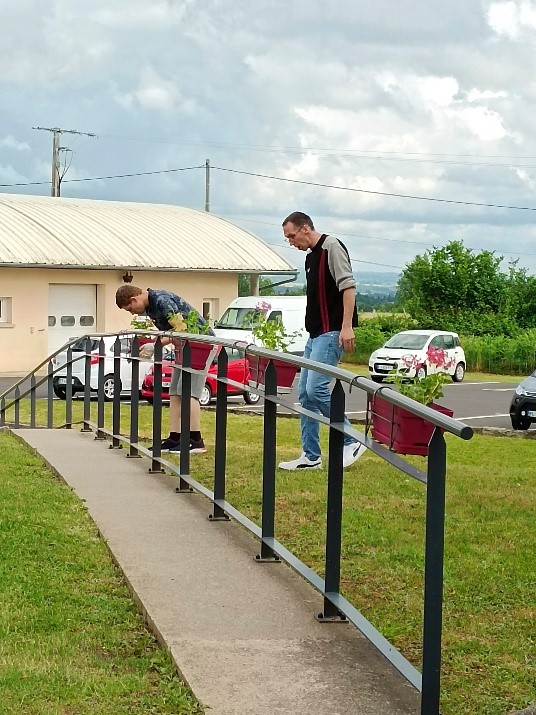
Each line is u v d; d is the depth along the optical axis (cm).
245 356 948
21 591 560
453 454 1424
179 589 558
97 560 626
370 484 900
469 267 5069
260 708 407
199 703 412
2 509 745
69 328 3534
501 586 595
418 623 532
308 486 868
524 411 1852
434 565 375
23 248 3409
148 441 1158
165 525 706
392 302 5272
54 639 491
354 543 689
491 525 757
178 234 4019
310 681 435
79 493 818
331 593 502
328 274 873
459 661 478
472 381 3566
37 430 1284
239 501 805
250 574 590
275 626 503
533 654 490
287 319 3200
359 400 2511
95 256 3544
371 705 412
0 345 3353
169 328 1009
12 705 406
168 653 468
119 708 409
